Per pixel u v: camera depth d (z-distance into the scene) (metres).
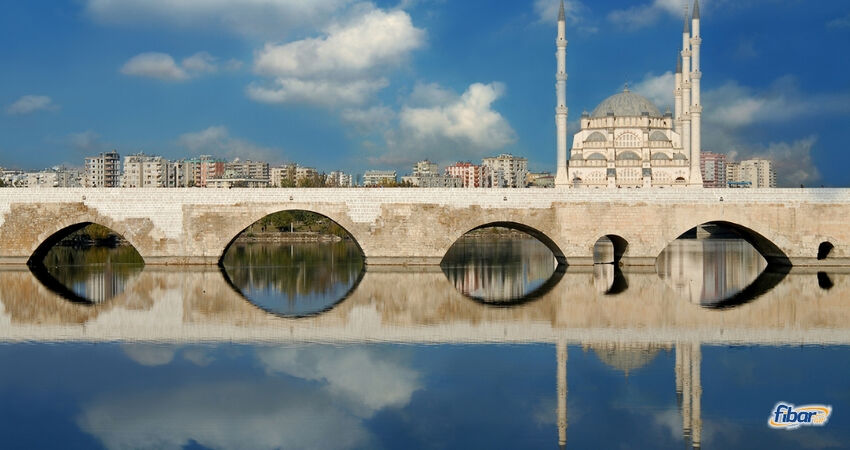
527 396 44.66
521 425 39.88
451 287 91.50
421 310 73.94
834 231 111.06
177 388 46.09
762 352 55.41
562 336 61.00
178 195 111.12
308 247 190.75
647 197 111.25
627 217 111.31
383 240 111.25
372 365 51.41
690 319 68.88
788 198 111.12
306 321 67.44
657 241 111.31
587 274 107.00
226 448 36.72
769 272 108.44
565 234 111.44
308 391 45.56
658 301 80.19
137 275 102.06
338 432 38.84
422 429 39.28
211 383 47.16
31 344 57.53
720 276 107.00
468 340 59.38
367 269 109.00
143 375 48.81
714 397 44.56
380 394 44.91
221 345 57.34
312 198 111.06
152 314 70.75
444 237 111.00
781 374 49.38
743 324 66.38
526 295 85.19
